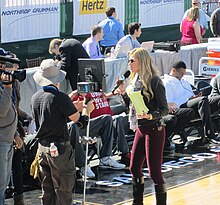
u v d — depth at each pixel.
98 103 11.30
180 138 13.08
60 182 8.32
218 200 9.78
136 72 8.74
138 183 9.06
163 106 8.68
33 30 16.86
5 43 16.27
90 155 11.73
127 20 19.19
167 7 20.28
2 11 16.06
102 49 16.50
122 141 11.49
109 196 9.99
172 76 12.74
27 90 11.95
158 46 15.05
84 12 18.06
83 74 9.26
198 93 13.17
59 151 8.22
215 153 12.25
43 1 17.00
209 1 21.38
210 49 15.11
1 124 8.05
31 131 10.80
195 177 10.88
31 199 9.86
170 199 9.81
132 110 8.98
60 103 8.20
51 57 17.33
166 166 11.48
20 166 9.28
